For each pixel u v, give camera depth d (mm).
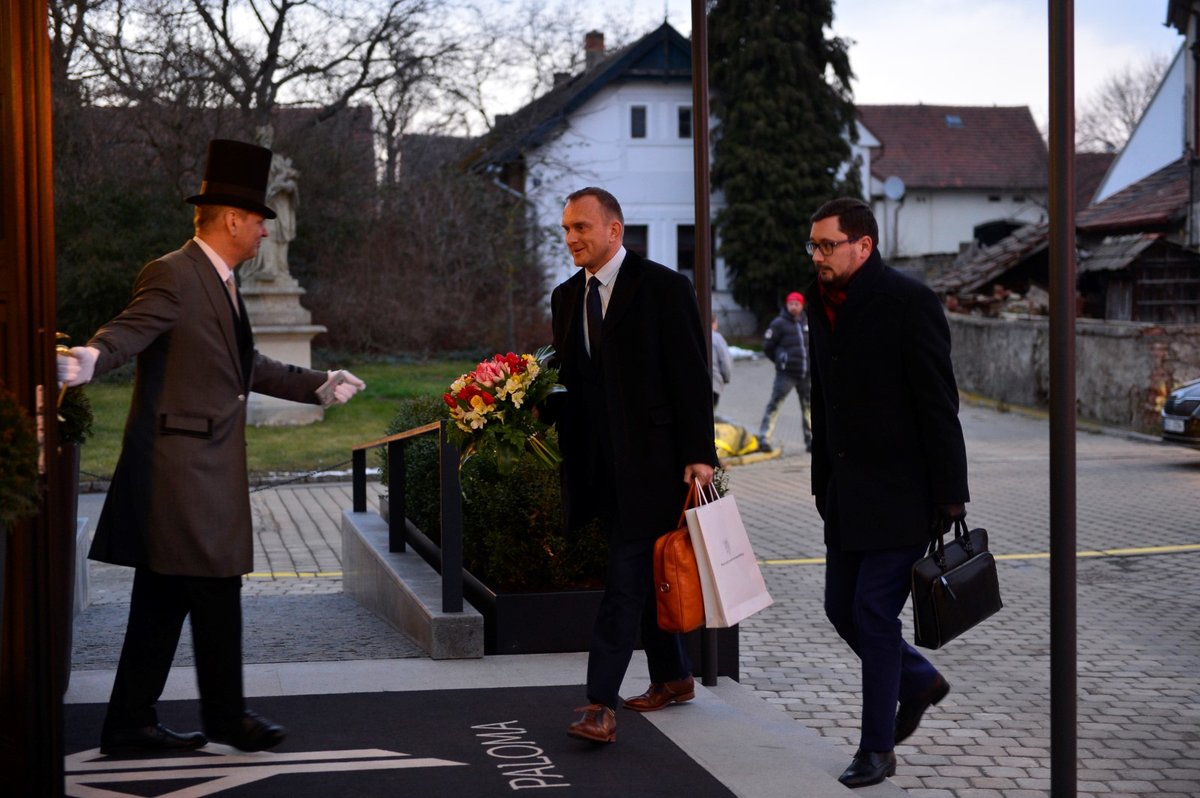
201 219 4078
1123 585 8758
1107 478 14273
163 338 3961
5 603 3379
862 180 46719
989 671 6527
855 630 4543
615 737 4461
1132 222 29656
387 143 31734
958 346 27156
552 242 32438
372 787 3887
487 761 4164
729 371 16984
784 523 11711
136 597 4180
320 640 6301
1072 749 3727
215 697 4082
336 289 29062
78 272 25281
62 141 26344
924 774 4914
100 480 14336
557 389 4562
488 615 5848
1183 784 4844
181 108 27016
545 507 6047
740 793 3912
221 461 3984
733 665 5848
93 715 4699
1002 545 10328
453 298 30000
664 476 4469
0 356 3367
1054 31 3594
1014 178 59531
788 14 41938
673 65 42094
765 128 41625
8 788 3402
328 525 11969
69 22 25953
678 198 42531
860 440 4316
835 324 4379
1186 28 29547
